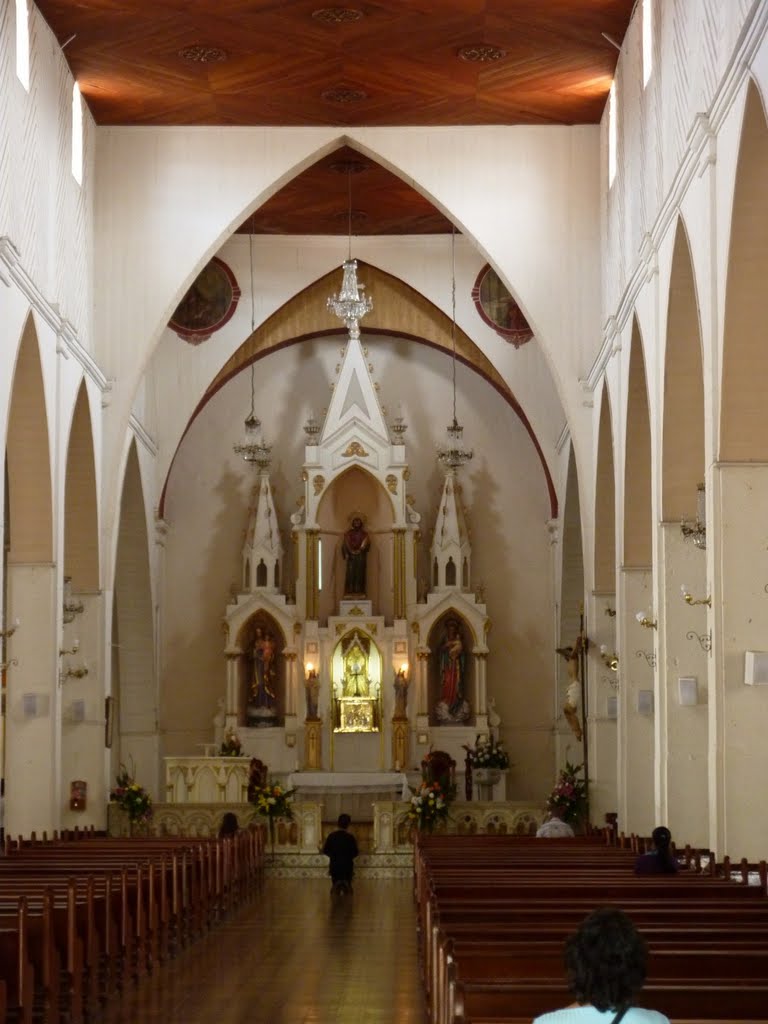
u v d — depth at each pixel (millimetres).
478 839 21109
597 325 26078
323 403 35656
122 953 14109
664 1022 5051
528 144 26328
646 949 5188
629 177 22312
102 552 26172
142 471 31766
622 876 13930
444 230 33250
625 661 23094
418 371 35656
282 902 22453
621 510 23047
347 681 33969
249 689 34375
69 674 24078
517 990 7125
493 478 35438
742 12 14211
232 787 29547
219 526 35281
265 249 33594
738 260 14805
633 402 21938
